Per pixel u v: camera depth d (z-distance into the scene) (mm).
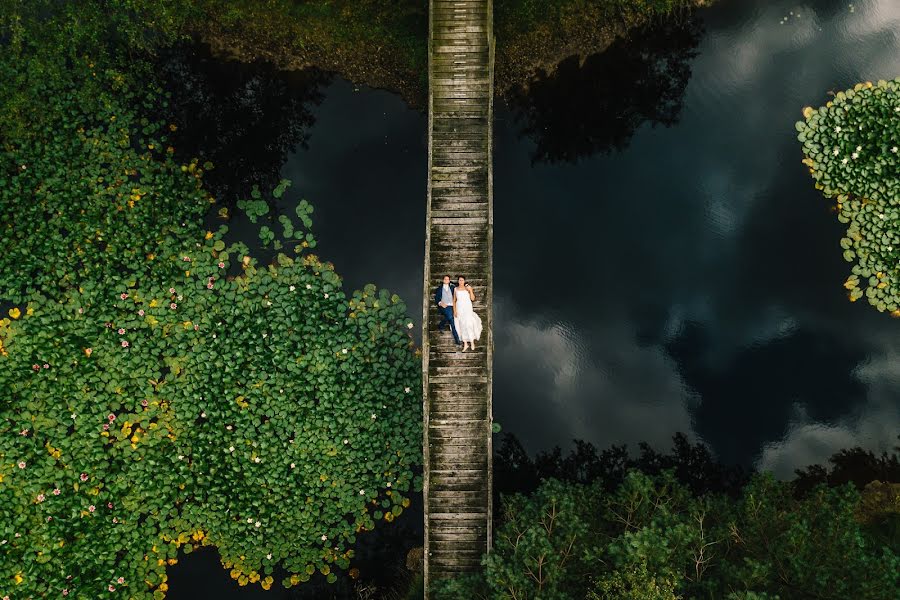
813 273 12117
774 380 11680
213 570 10836
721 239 12477
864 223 11961
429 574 10203
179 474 10930
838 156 12281
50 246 11820
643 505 9180
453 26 12328
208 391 11219
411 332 11867
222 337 11422
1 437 10734
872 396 11445
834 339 11781
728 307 12148
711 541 8703
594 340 12172
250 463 11023
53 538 10414
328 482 11086
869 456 11148
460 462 10461
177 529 10812
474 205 11352
